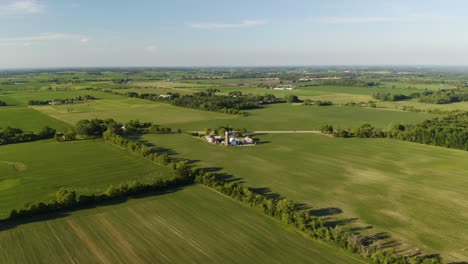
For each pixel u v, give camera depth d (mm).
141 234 67438
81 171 104938
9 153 125125
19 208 78750
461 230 70625
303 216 71375
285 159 120688
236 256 60000
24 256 59562
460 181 98625
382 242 65750
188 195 87438
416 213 78312
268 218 74625
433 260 55375
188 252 61156
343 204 83062
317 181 98750
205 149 133750
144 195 87250
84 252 60938
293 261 58531
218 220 73562
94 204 81312
